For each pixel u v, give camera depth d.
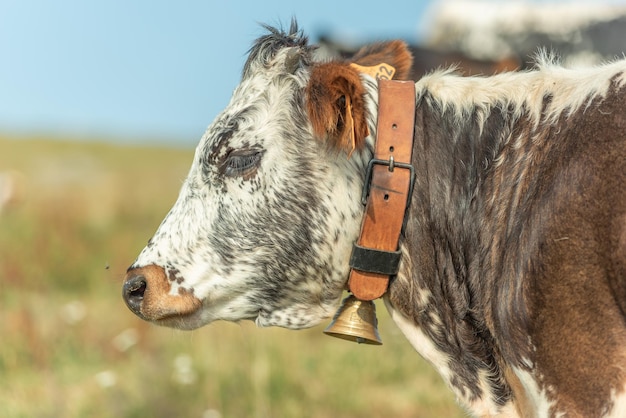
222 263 4.23
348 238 4.16
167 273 4.27
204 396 7.32
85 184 25.81
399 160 4.02
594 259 3.56
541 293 3.67
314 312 4.32
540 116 4.04
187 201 4.32
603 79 3.88
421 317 4.21
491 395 4.12
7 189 15.35
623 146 3.59
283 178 4.15
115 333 8.83
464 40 17.27
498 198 4.04
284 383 7.64
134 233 14.27
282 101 4.22
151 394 7.23
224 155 4.22
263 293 4.27
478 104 4.21
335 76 3.90
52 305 10.01
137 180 27.25
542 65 4.25
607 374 3.53
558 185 3.72
